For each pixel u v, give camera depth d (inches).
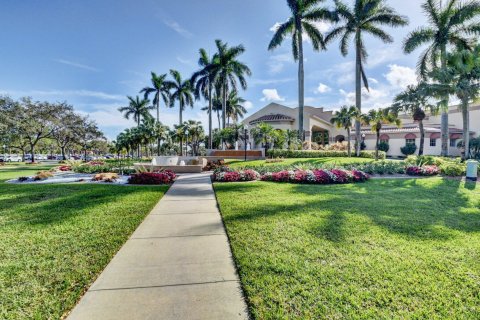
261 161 790.5
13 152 2343.8
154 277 116.2
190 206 258.5
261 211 224.8
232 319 88.7
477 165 466.0
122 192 330.3
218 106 1689.2
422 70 784.9
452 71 644.1
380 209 230.5
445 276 115.3
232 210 230.1
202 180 466.0
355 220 196.7
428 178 467.8
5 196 304.5
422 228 178.7
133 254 141.2
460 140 1153.4
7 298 99.8
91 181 471.5
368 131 1434.5
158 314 90.5
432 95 684.1
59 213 223.5
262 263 127.0
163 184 415.2
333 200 269.7
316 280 112.0
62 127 1413.6
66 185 402.0
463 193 313.4
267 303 96.3
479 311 92.5
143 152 2036.2
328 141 1513.3
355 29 917.8
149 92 1576.0
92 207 246.1
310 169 507.2
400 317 89.0
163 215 223.9
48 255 137.9
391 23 883.4
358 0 891.4
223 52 1146.0
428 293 103.0
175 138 1293.1
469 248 144.8
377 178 472.7
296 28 911.7
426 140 1186.6
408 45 759.1
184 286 109.2
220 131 1242.6
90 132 1649.9
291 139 952.9
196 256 138.9
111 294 102.9
